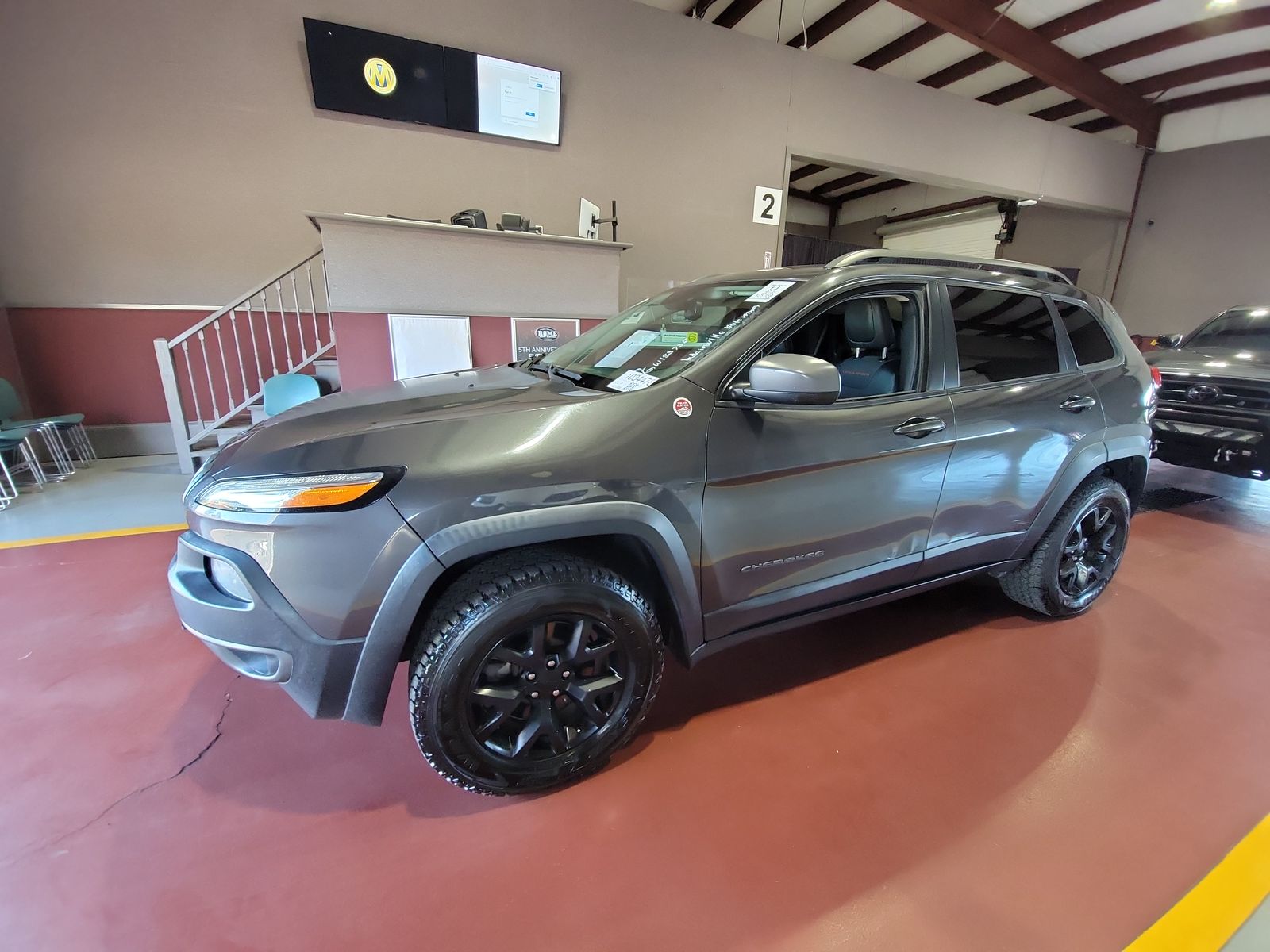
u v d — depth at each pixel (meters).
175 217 4.74
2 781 1.51
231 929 1.16
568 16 5.35
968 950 1.16
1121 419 2.35
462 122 5.20
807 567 1.74
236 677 1.97
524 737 1.44
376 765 1.61
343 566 1.23
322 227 3.62
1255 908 1.25
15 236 4.44
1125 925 1.21
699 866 1.33
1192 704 1.95
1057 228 10.16
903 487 1.82
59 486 4.07
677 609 1.54
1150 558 3.20
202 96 4.59
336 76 4.77
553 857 1.35
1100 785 1.59
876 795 1.54
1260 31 6.39
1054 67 7.01
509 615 1.32
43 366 4.67
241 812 1.44
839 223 13.94
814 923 1.21
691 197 6.25
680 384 1.51
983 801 1.53
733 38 6.04
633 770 1.61
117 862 1.30
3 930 1.14
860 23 6.57
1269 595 2.77
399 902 1.23
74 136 4.41
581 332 4.48
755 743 1.72
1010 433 2.01
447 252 3.95
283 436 1.41
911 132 7.23
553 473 1.33
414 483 1.25
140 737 1.68
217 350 5.05
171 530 3.24
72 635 2.19
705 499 1.50
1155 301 9.17
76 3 4.22
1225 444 3.76
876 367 1.96
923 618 2.49
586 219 5.27
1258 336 4.35
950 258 2.08
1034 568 2.33
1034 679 2.06
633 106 5.79
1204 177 8.52
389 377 3.98
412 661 1.34
